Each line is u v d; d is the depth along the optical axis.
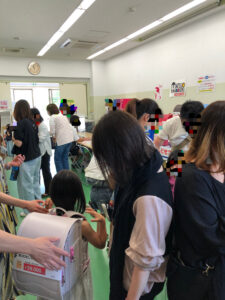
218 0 3.37
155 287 0.88
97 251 2.14
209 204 0.71
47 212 1.12
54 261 0.72
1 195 1.11
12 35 4.81
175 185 0.79
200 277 0.76
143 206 0.67
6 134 2.76
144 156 0.68
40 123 3.24
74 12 3.75
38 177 2.95
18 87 10.24
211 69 4.02
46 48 5.90
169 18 4.04
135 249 0.68
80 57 7.12
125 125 0.63
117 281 0.81
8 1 3.29
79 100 8.17
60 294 0.78
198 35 4.17
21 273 0.82
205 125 0.78
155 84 5.49
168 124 1.83
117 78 7.14
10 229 1.14
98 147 0.65
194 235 0.73
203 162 0.77
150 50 5.50
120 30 4.64
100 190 2.12
